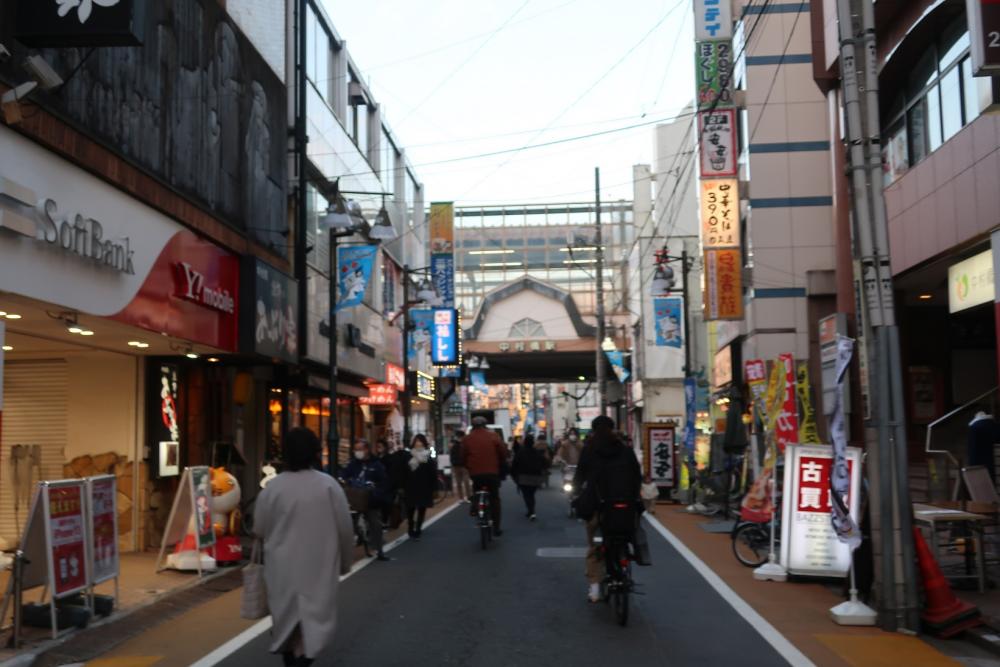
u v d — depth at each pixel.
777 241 29.67
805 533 11.87
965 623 8.71
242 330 16.88
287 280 19.22
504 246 65.19
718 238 27.33
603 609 10.19
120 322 12.38
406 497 17.56
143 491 15.74
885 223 9.48
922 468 18.41
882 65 18.88
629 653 8.11
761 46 30.30
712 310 27.25
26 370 16.08
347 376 28.94
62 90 10.93
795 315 29.31
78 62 11.33
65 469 15.80
